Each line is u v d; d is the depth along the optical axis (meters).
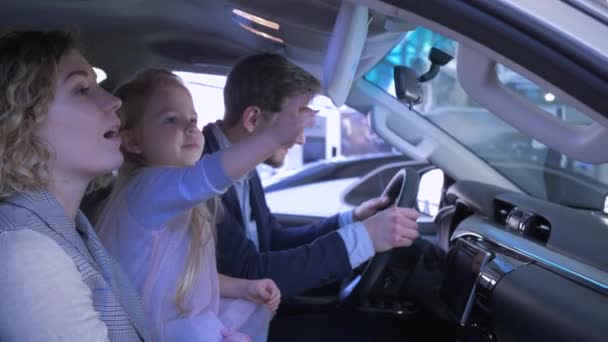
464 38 0.91
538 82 0.90
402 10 0.92
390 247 1.95
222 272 1.92
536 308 1.51
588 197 2.39
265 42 2.06
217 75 2.46
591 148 1.06
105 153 1.20
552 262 1.63
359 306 2.52
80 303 1.05
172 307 1.40
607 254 1.53
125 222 1.36
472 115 2.68
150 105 1.52
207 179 1.29
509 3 0.88
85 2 1.68
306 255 1.94
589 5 0.89
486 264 1.81
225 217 1.91
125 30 1.99
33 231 1.04
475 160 2.72
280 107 1.95
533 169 2.62
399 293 2.57
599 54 0.87
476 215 2.27
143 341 1.25
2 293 0.99
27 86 1.10
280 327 2.47
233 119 2.01
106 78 2.21
